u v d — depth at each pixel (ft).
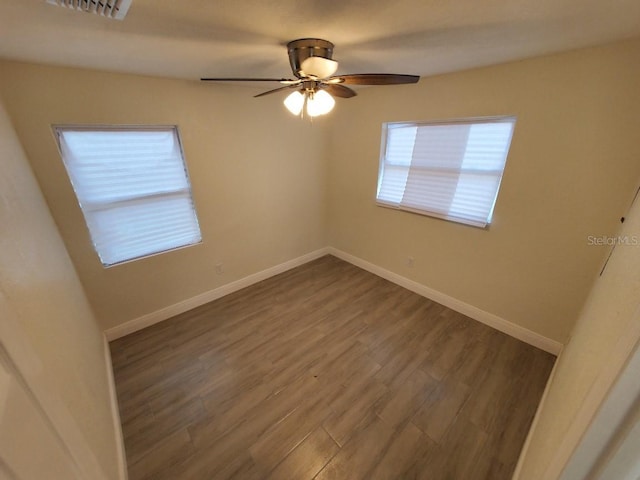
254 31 4.21
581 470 1.30
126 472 4.56
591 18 3.90
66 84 5.84
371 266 11.41
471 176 7.72
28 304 2.44
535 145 6.25
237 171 9.10
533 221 6.67
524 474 3.75
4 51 4.64
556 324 6.87
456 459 4.80
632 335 1.12
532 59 5.86
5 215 2.52
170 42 4.57
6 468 1.11
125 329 7.93
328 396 5.97
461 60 5.99
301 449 4.96
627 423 1.11
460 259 8.43
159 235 8.12
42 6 3.17
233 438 5.15
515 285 7.38
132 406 5.79
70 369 3.25
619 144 5.27
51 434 1.53
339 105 10.29
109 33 4.09
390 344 7.45
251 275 10.62
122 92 6.51
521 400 5.83
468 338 7.64
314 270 11.75
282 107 9.49
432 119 7.93
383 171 10.00
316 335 7.84
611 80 5.11
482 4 3.47
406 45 5.00
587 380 2.25
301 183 11.03
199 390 6.14
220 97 8.07
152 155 7.45
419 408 5.68
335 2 3.37
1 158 3.38
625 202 5.39
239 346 7.45
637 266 1.98
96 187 6.79
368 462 4.77
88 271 7.02
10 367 1.29
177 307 8.86
